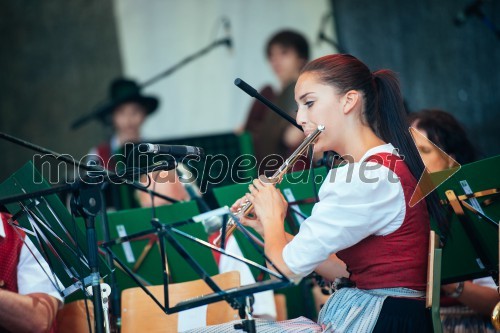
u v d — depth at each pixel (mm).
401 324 6566
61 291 7441
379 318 6582
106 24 17234
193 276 8680
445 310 9008
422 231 6797
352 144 6910
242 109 16703
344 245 6570
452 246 7691
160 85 16906
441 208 7480
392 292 6652
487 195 7480
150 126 16719
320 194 6746
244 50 16703
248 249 8562
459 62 16281
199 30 16922
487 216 7539
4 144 17094
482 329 8781
